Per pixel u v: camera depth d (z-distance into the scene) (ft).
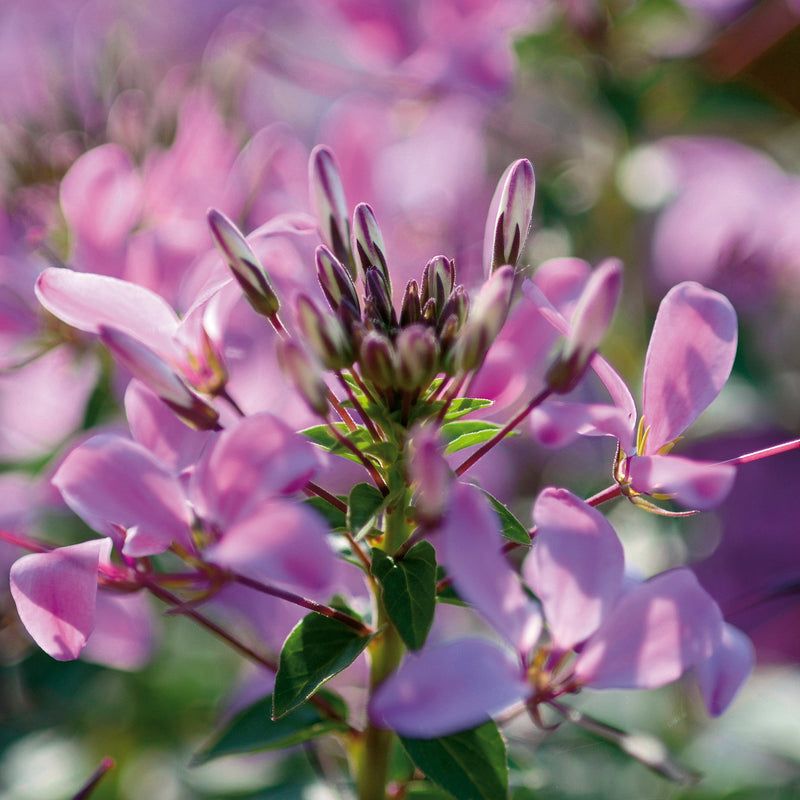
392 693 1.02
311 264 1.34
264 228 1.15
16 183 1.45
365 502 1.10
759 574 1.66
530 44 1.55
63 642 1.10
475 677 1.03
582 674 1.08
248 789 1.35
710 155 1.63
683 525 1.54
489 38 1.48
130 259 1.36
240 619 1.40
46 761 1.50
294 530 1.03
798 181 1.61
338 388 1.18
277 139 1.43
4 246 1.43
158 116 1.47
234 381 1.30
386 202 1.44
